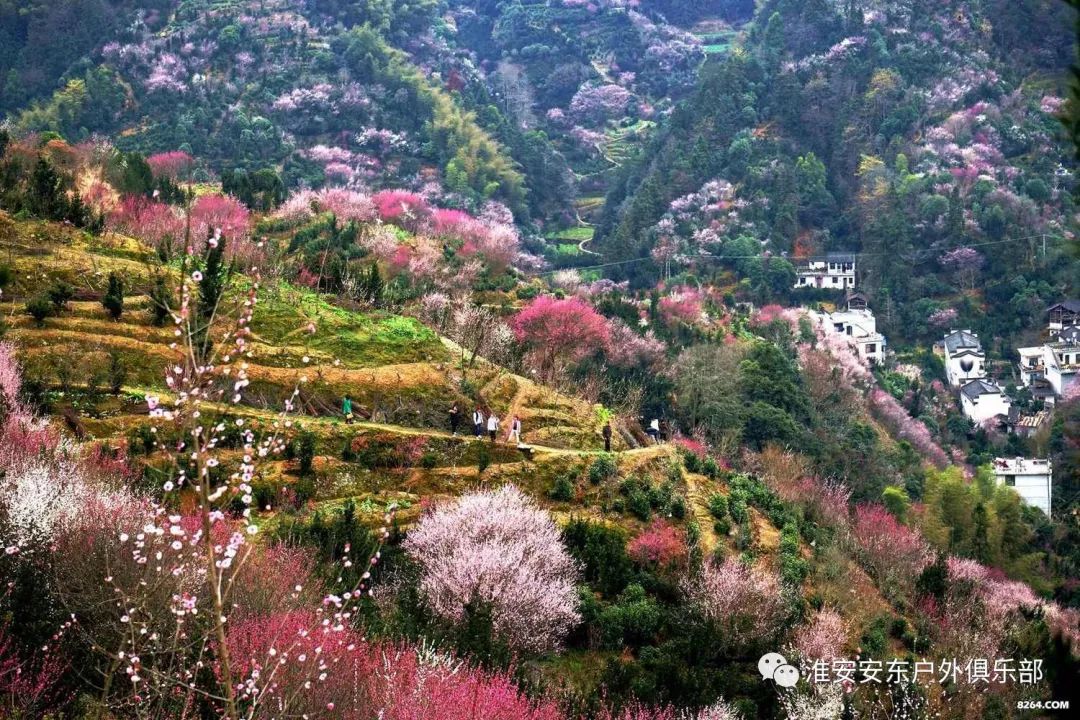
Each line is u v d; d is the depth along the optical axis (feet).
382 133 510.17
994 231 457.68
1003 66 573.33
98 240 155.22
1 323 124.67
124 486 91.09
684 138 538.47
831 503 179.01
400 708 67.41
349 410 132.46
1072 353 376.07
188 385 52.70
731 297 399.85
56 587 71.41
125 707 64.80
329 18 578.66
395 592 98.99
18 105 493.36
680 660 101.65
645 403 202.08
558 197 547.90
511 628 98.12
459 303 194.08
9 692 63.72
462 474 129.39
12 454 88.79
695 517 138.31
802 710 97.25
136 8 558.97
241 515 106.42
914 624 142.20
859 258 458.50
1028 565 215.10
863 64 561.43
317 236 220.64
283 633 69.77
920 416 340.80
